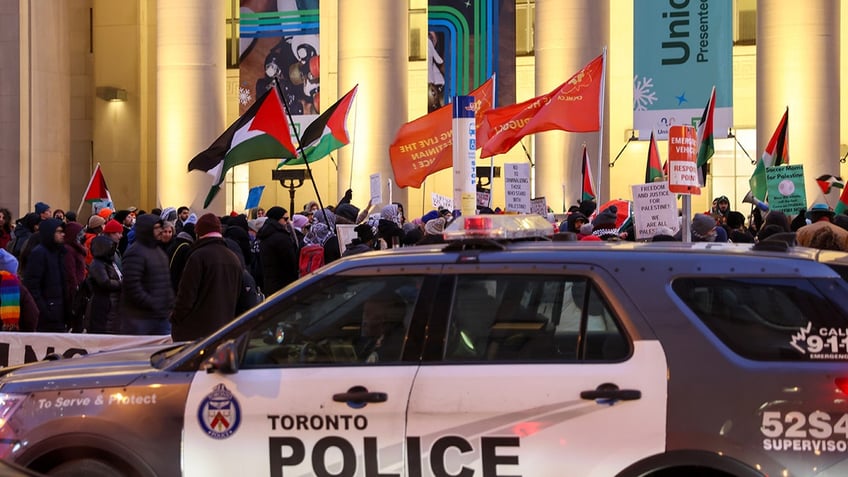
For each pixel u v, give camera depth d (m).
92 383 6.05
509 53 26.50
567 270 5.70
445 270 5.85
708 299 5.53
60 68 30.34
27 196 29.00
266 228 14.45
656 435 5.37
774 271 5.51
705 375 5.37
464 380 5.60
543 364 5.57
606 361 5.51
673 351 5.43
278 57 28.52
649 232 12.15
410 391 5.65
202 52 27.84
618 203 18.16
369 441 5.67
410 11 32.44
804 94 24.44
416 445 5.62
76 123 34.84
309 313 5.97
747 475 5.27
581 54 25.16
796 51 24.45
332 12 32.69
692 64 23.45
